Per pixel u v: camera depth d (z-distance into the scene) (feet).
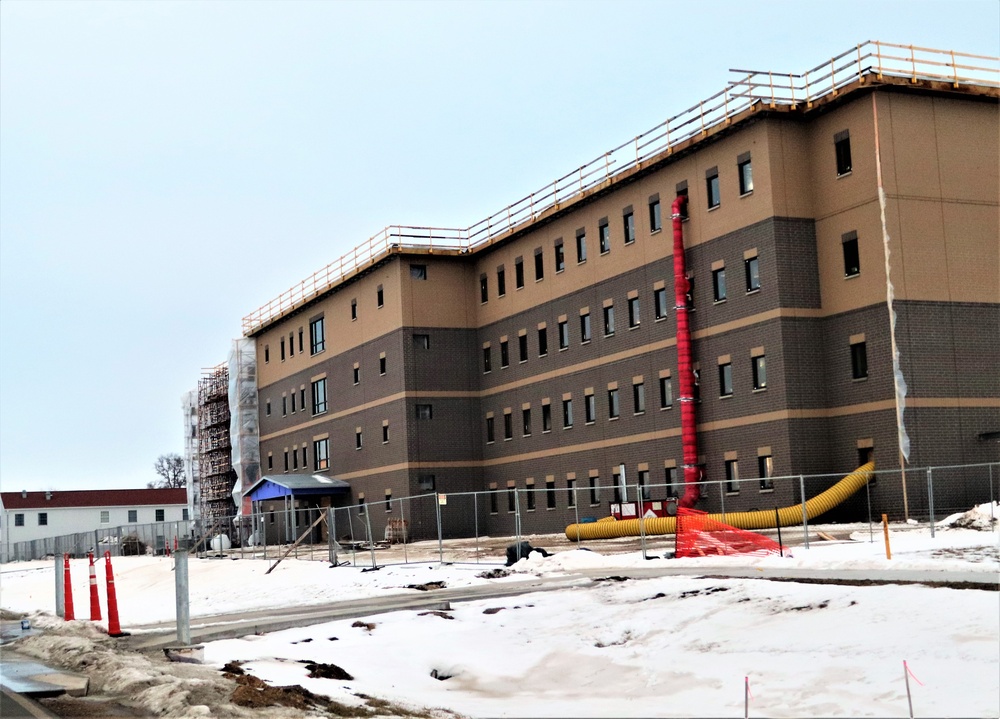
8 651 62.03
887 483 141.69
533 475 203.51
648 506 157.38
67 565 82.38
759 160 152.46
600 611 66.95
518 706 47.37
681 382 162.40
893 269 142.31
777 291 149.18
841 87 146.92
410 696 49.90
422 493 214.28
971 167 148.87
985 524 113.70
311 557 143.95
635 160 176.76
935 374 142.82
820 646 51.31
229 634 66.85
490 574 99.91
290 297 270.05
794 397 148.25
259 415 290.35
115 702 43.98
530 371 205.16
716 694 46.98
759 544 99.91
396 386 218.18
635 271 177.37
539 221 199.41
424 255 219.61
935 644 48.21
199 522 237.25
